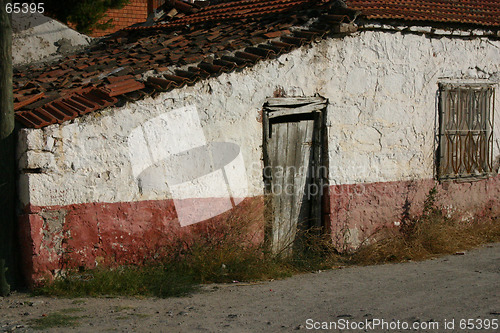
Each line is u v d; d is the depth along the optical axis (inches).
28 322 212.7
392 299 246.2
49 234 252.2
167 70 298.5
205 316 223.3
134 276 262.2
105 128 265.4
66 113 256.5
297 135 331.0
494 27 390.3
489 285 268.2
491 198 405.7
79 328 206.8
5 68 247.0
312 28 333.1
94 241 263.6
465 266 312.2
